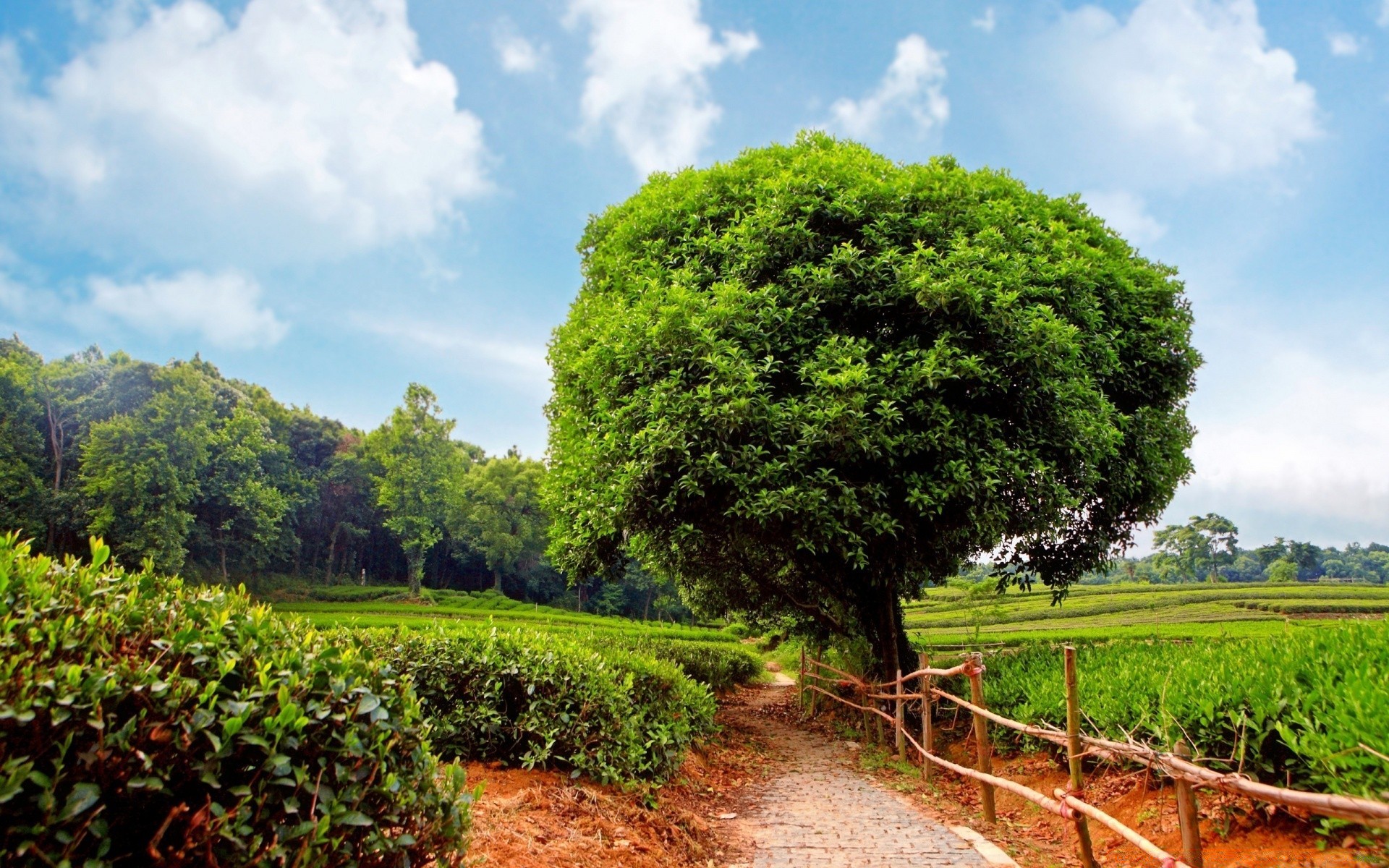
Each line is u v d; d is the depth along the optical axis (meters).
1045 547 11.29
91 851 1.91
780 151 10.77
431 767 2.92
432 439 51.91
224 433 42.72
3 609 2.09
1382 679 3.94
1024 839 5.40
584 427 10.05
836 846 5.23
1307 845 3.93
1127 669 6.70
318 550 60.69
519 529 60.16
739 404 7.61
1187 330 10.83
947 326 8.27
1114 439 8.84
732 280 8.73
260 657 2.50
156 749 2.05
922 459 8.38
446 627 6.61
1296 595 33.03
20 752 1.84
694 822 5.77
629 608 69.88
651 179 11.66
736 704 16.70
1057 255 9.45
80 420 40.06
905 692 9.57
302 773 2.29
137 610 2.43
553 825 4.62
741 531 8.92
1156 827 4.88
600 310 10.36
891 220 9.02
